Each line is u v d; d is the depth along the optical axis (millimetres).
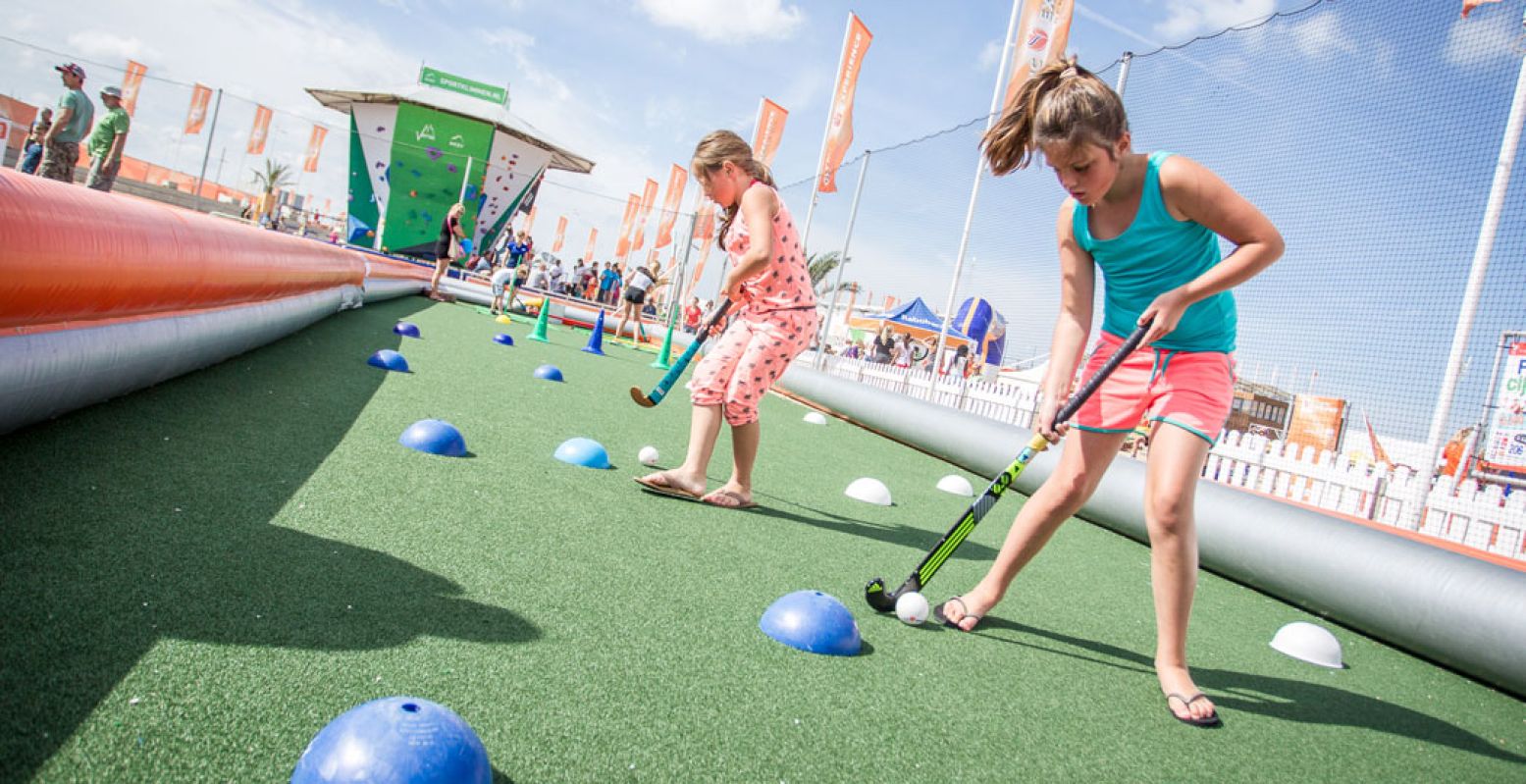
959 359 10430
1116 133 1871
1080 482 2236
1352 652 3010
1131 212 2012
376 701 1139
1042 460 5082
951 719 1737
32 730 1092
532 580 2010
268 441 2789
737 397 3070
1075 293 2264
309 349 5039
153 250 2643
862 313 16281
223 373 3812
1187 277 2053
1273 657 2715
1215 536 3836
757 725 1536
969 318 10602
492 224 25062
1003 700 1896
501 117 24266
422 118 23500
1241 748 1907
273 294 4535
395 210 24297
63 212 2111
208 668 1335
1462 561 3039
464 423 3707
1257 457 6234
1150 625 2756
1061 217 2248
